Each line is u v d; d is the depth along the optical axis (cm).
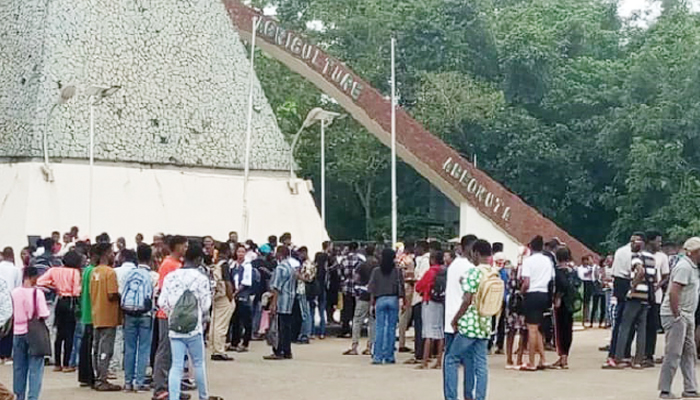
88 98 3123
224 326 1970
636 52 5366
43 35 3133
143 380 1535
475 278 1291
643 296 1819
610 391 1541
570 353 2164
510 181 5006
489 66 5234
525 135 4947
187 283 1316
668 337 1452
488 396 1483
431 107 4744
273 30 3391
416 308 1931
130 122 3180
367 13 4969
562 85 5200
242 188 3338
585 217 5219
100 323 1527
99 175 3078
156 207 3145
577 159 5003
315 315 2614
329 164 4819
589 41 5656
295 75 4900
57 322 1759
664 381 1459
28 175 2983
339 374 1758
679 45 4800
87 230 3009
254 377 1714
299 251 2345
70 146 3062
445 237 4991
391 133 3177
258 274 2253
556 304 1833
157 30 3300
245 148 3378
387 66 4931
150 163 3188
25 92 3106
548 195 5053
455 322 1300
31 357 1308
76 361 1778
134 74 3225
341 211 5325
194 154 3278
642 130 4562
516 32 5219
